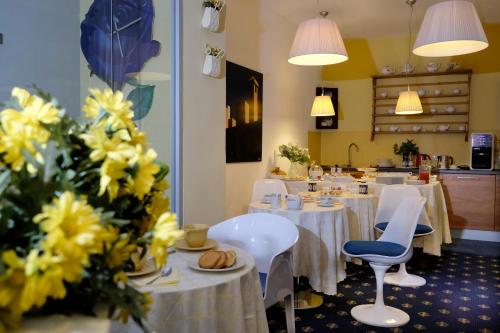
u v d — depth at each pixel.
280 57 5.69
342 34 6.72
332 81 7.19
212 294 1.52
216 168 3.37
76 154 0.73
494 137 5.77
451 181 5.66
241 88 4.64
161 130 2.85
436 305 3.26
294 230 2.33
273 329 2.82
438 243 4.59
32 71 2.10
